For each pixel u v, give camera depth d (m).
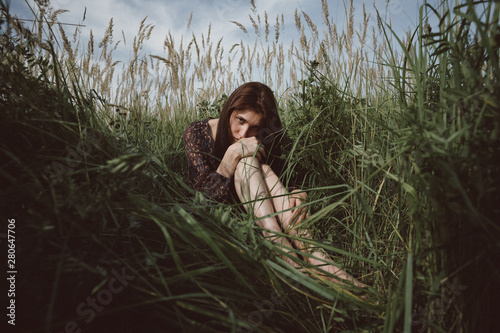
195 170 1.76
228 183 1.49
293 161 1.62
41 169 0.76
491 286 0.66
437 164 0.67
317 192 1.51
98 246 0.77
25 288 0.62
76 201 0.70
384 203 1.33
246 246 1.04
